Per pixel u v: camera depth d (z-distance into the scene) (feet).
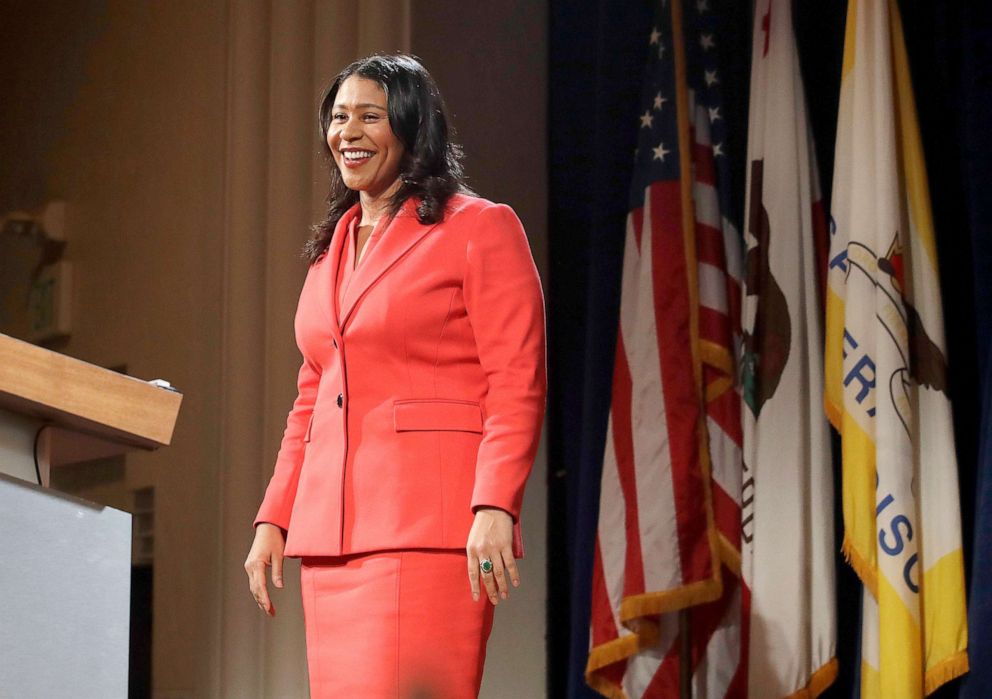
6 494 9.31
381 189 18.47
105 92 45.01
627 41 34.71
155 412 10.73
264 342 37.45
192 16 42.01
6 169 48.70
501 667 34.65
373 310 17.21
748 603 30.17
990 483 26.76
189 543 38.63
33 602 9.35
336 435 17.21
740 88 34.22
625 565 31.14
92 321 43.80
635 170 33.30
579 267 36.32
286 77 38.06
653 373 31.65
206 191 40.45
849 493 28.48
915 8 30.89
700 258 32.37
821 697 30.96
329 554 16.79
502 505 16.38
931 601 27.53
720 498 31.30
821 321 31.04
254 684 35.91
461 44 36.81
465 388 17.30
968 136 28.78
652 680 31.19
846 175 30.07
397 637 16.38
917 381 28.50
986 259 28.27
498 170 36.68
